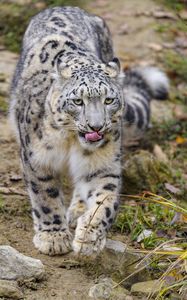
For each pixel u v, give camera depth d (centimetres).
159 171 1514
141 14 2311
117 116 1159
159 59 2106
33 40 1370
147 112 1680
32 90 1232
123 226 1312
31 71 1282
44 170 1211
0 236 1227
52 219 1218
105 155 1185
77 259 1173
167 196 1452
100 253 1164
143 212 1376
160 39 2200
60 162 1214
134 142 1675
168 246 1155
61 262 1176
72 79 1144
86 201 1229
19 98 1306
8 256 1093
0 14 2178
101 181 1195
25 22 2162
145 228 1312
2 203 1329
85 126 1113
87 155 1185
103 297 1076
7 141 1573
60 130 1164
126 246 1164
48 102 1173
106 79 1140
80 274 1144
